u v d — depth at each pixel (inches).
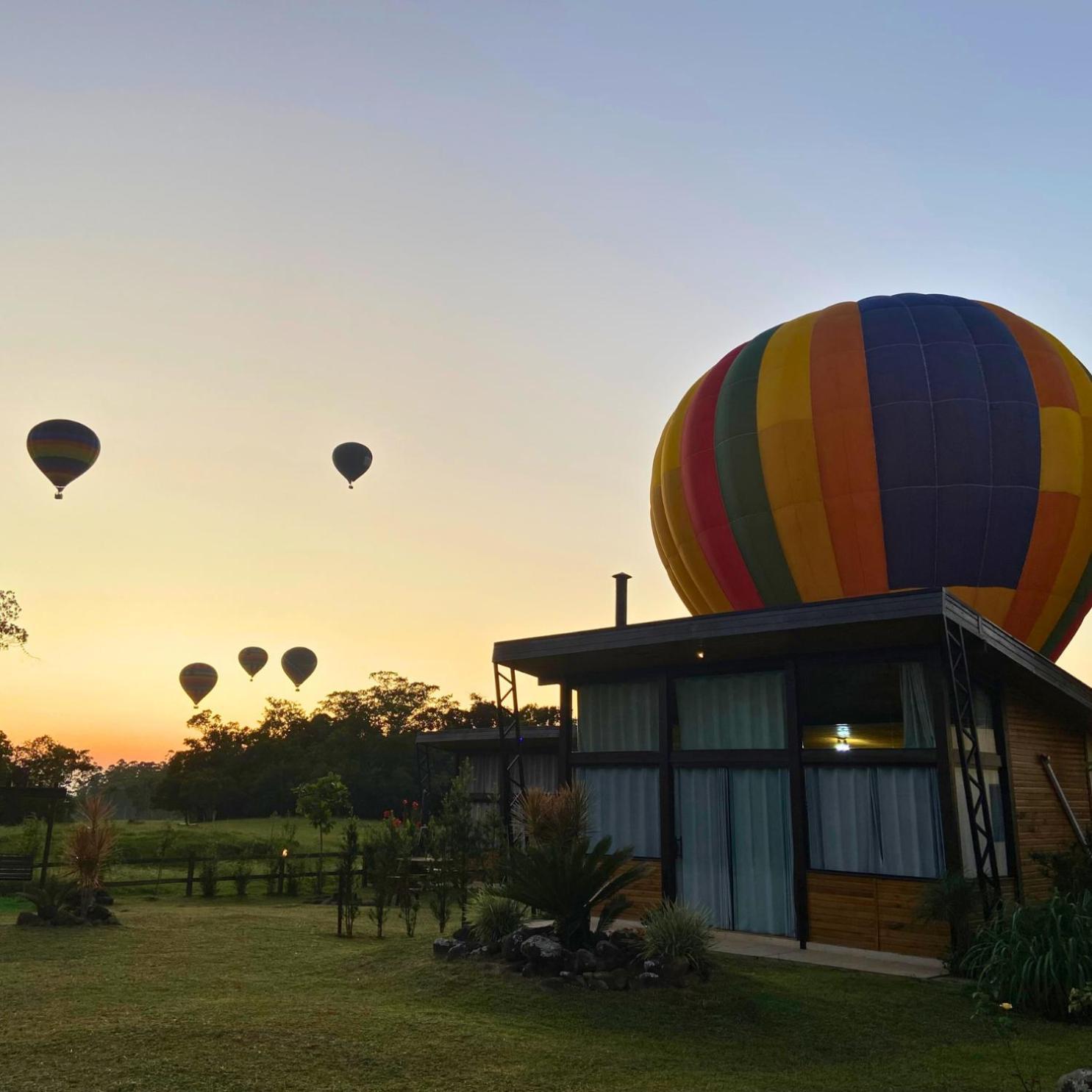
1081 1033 331.3
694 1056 286.8
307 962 422.9
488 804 1034.7
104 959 420.8
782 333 880.9
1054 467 769.6
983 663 526.9
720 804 572.4
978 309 844.6
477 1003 335.9
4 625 1621.6
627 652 580.1
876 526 774.5
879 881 491.8
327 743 3026.6
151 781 5241.1
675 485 943.7
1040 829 556.1
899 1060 294.4
